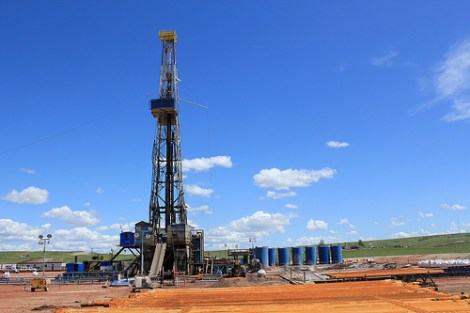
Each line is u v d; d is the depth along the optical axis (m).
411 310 17.52
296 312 17.81
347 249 188.25
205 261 76.25
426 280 38.72
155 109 76.62
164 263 70.56
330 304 19.86
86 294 40.97
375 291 25.16
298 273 55.59
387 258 104.88
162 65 80.44
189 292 28.81
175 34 81.19
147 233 71.44
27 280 64.62
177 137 77.75
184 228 70.25
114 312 19.88
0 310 28.27
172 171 76.69
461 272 43.72
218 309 19.62
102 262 76.06
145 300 24.70
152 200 75.31
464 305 18.44
